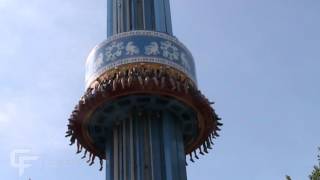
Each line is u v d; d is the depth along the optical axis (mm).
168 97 37344
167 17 43594
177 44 40156
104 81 37812
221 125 39906
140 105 37875
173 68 38344
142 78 36812
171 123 38094
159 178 35188
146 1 43625
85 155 40656
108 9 44469
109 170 37094
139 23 42250
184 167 36875
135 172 35281
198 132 40125
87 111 37938
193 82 39344
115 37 39906
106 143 39312
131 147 36469
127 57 38344
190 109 38375
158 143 36750
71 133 39219
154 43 39156
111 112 38094
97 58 39562
